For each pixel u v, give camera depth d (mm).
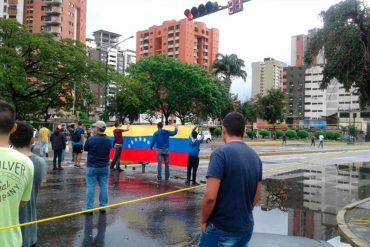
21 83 28172
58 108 39469
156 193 10359
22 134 3695
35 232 3652
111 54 180875
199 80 55375
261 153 27141
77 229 6703
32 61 31281
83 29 124062
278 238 6625
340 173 15742
